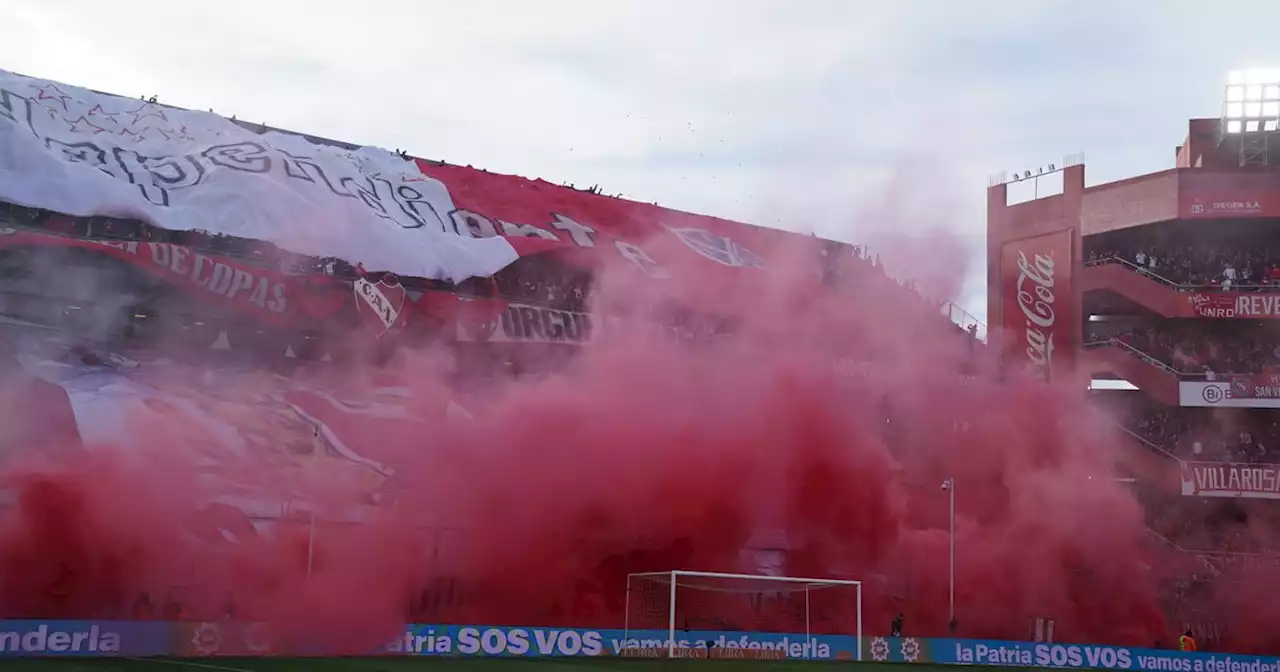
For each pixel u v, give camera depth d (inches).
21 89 1680.6
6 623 1136.8
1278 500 2009.1
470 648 1384.1
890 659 1578.5
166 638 1216.8
